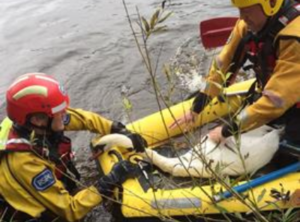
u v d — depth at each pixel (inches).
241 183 95.9
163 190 93.1
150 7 207.2
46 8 220.8
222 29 126.0
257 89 108.8
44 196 93.0
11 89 93.8
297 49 89.4
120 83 153.4
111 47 176.9
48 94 92.7
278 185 93.7
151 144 114.2
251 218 89.8
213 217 91.2
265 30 93.8
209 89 105.1
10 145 92.4
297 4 92.7
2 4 228.8
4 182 93.2
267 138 100.3
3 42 189.5
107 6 215.8
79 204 95.1
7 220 95.8
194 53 164.9
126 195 95.6
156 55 166.9
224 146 98.8
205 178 99.6
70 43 183.3
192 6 202.2
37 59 173.6
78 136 128.5
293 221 84.7
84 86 153.9
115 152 105.1
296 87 90.7
